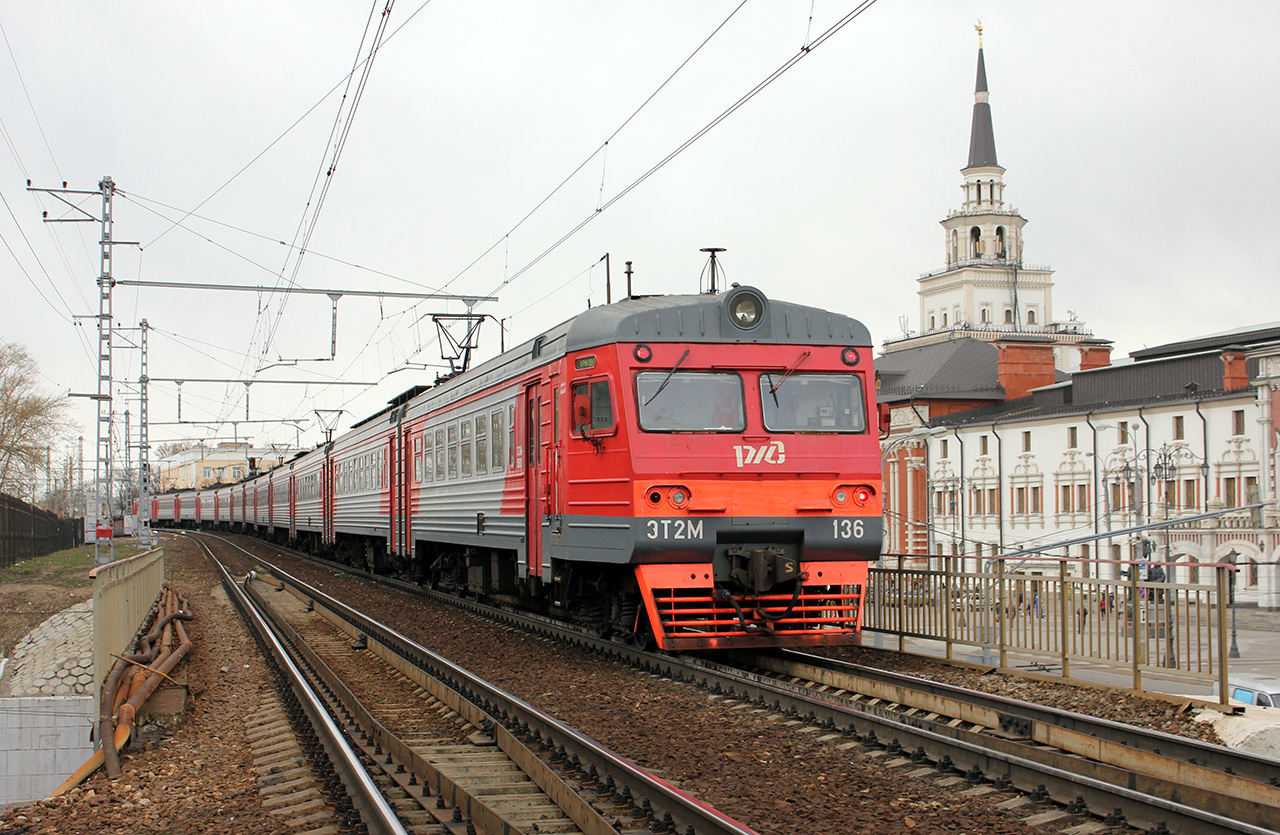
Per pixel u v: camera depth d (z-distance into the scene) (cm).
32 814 760
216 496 7606
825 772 750
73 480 7806
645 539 1130
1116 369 4797
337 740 823
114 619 1201
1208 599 919
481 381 1694
